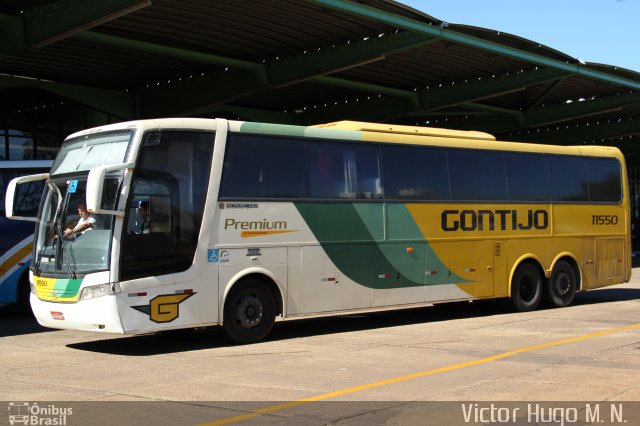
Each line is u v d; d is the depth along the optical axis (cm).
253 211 1163
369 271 1302
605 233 1723
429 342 1155
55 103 2383
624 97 2877
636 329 1270
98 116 2483
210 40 1947
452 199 1436
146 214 1058
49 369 954
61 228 1101
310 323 1436
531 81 2430
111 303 1019
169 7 1680
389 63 2294
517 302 1545
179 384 852
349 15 1809
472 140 1491
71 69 2217
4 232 1542
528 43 2141
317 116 2952
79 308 1047
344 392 802
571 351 1044
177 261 1078
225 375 905
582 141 3731
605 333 1221
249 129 1174
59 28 1596
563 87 2744
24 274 1548
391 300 1331
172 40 1920
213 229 1118
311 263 1227
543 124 3114
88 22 1562
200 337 1249
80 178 1105
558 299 1631
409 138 1388
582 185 1686
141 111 2514
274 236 1185
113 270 1022
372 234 1310
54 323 1092
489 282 1488
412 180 1380
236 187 1149
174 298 1072
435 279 1397
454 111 2995
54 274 1087
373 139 1335
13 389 831
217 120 1148
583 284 1673
